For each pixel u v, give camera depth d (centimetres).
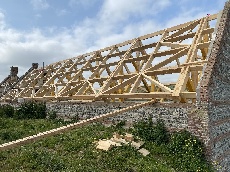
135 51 1550
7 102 2305
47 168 741
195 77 1142
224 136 979
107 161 802
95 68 1703
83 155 852
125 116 1202
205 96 882
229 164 991
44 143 980
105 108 1318
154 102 1082
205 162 848
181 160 857
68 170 727
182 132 945
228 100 1060
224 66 1023
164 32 1488
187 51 1155
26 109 1752
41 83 2277
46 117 1727
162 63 1198
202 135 879
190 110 929
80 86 1580
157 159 880
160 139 993
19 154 852
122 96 1198
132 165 791
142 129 1061
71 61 2191
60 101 1670
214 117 916
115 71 1428
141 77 1221
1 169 729
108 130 1161
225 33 1040
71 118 1518
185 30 1402
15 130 1223
